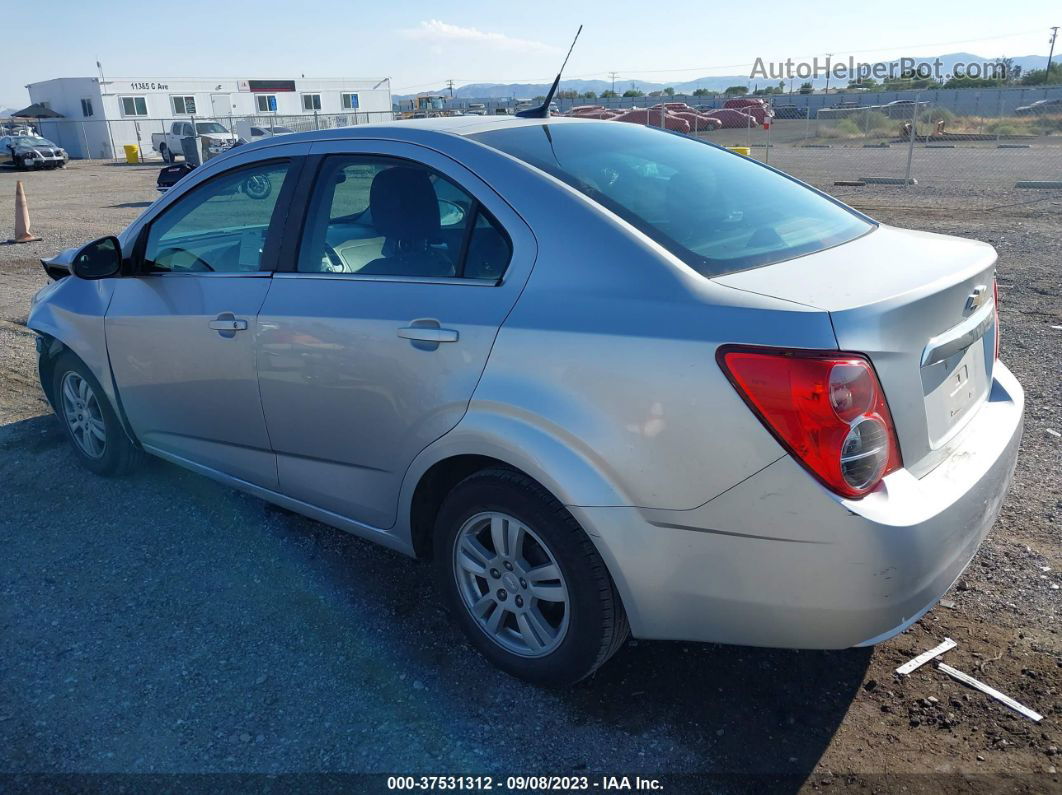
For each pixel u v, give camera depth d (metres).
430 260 2.89
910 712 2.66
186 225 3.73
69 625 3.25
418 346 2.78
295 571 3.59
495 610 2.87
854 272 2.49
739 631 2.40
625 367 2.36
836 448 2.15
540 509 2.58
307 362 3.11
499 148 2.95
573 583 2.57
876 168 20.48
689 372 2.27
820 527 2.19
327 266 3.18
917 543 2.22
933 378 2.46
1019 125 31.78
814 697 2.75
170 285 3.70
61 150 36.47
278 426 3.34
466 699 2.81
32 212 18.58
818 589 2.24
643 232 2.56
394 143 3.09
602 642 2.60
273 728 2.70
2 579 3.58
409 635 3.16
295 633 3.17
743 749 2.55
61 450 4.89
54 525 4.03
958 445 2.61
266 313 3.24
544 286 2.57
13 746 2.64
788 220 2.95
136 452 4.43
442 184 2.92
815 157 24.19
